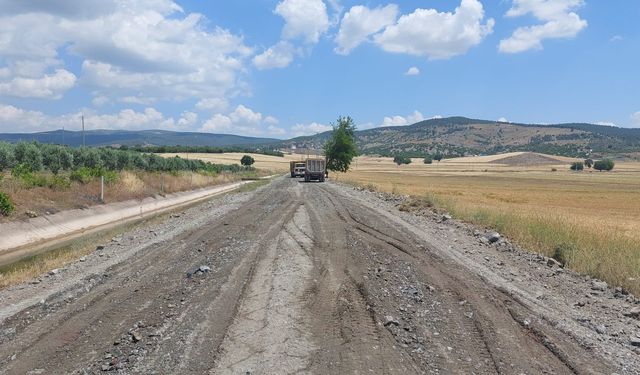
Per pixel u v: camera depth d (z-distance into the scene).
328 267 10.89
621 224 27.30
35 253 17.89
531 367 5.95
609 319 8.24
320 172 62.97
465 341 6.71
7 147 39.28
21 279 11.77
